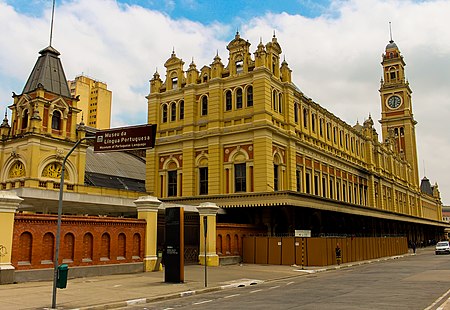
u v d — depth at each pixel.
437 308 13.84
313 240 34.59
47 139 40.62
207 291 20.19
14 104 43.34
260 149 40.09
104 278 23.20
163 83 49.59
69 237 23.03
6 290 18.08
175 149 46.03
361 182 65.31
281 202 36.25
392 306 14.36
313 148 49.56
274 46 44.50
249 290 20.48
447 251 56.31
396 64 105.81
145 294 18.17
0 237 19.69
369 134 70.62
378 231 65.06
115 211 36.53
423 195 104.44
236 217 41.31
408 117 100.81
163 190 46.19
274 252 35.50
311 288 20.38
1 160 41.91
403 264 37.53
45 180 39.62
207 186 43.22
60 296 17.14
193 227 38.16
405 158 94.31
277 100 43.94
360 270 31.66
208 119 43.81
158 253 28.00
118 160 57.19
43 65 44.72
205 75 46.03
